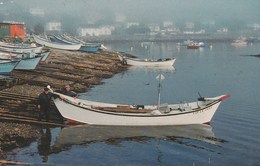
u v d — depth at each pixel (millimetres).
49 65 55188
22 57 44312
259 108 34562
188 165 19234
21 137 21734
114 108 25922
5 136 21469
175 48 184750
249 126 27516
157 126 26094
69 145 21453
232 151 21672
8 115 24688
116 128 25312
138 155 20500
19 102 28625
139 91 44406
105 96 39500
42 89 35250
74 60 67562
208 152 21391
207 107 27047
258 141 23703
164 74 65250
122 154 20547
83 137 23016
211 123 28172
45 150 20281
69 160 19172
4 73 37375
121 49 169125
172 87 49312
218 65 86000
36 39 87312
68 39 105188
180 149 21766
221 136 24719
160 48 184875
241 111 33094
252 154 21188
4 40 71688
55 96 24875
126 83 50750
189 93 44562
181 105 27953
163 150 21453
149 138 23609
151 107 27172
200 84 52875
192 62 95250
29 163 18281
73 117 25406
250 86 51125
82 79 47531
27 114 25719
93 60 73438
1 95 30453
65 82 42531
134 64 78312
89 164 18797
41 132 23266
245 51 152125
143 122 25750
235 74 66938
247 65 86000
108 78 54719
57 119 25859
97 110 25156
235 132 25797
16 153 19438
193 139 23750
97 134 23828
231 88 49094
